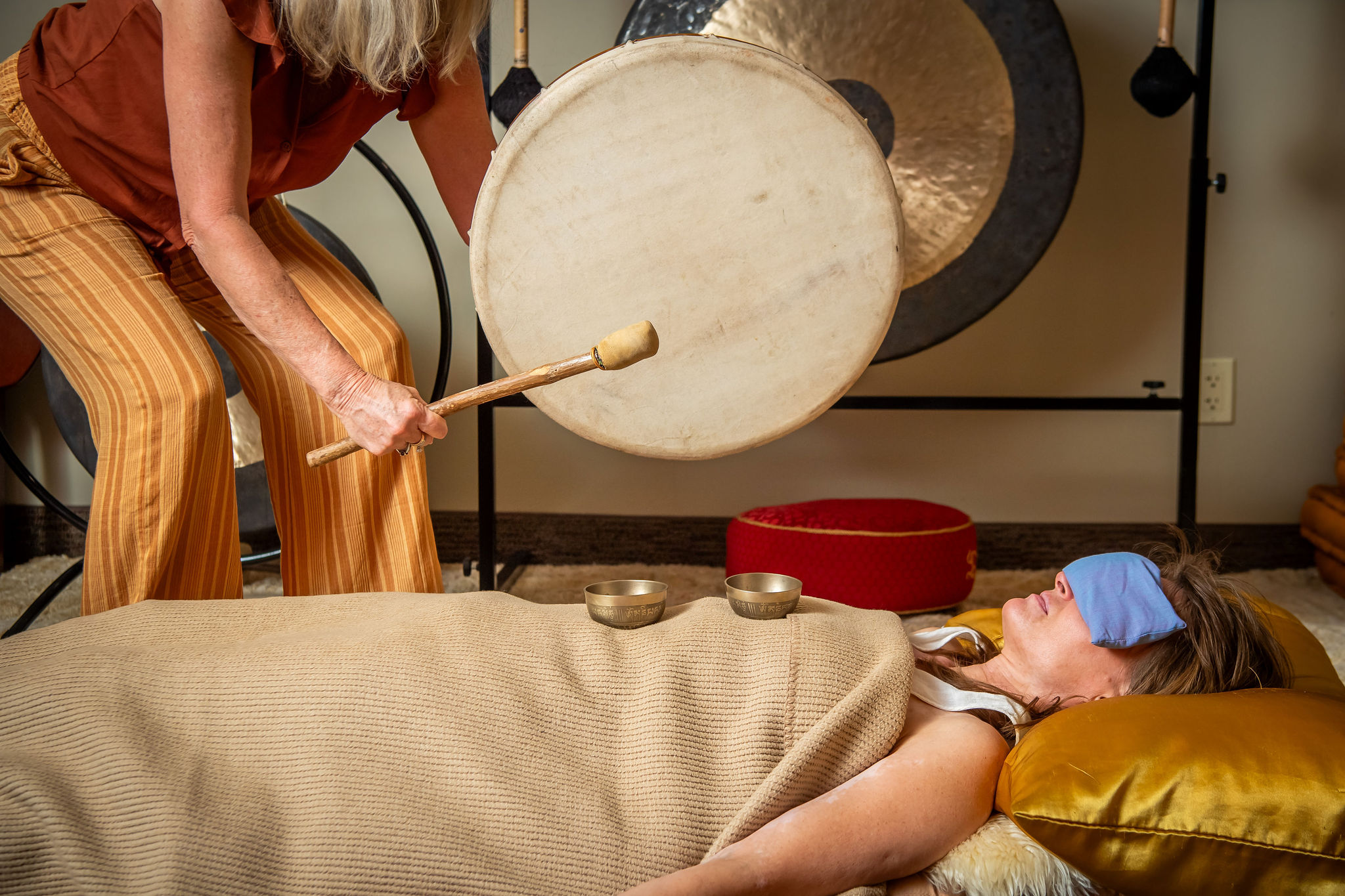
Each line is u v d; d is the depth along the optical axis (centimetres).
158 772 82
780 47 214
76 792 82
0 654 94
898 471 255
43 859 79
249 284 107
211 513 129
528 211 138
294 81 121
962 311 221
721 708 92
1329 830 80
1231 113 244
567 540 258
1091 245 247
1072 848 85
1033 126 213
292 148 125
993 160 216
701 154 137
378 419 109
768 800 84
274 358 140
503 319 143
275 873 80
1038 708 107
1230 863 82
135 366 120
